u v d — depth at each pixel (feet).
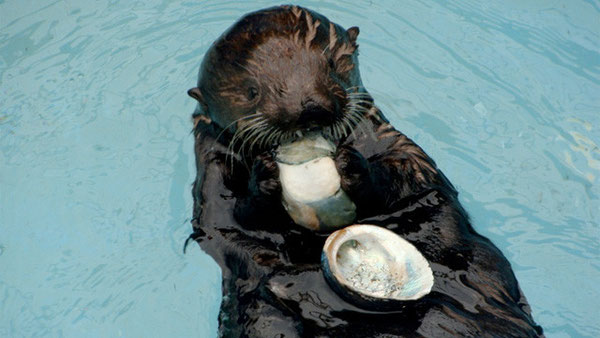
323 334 6.82
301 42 6.93
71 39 8.35
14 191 7.68
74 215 7.58
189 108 7.94
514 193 7.52
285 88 6.85
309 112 6.79
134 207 7.59
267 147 7.01
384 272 6.88
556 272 7.26
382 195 7.02
